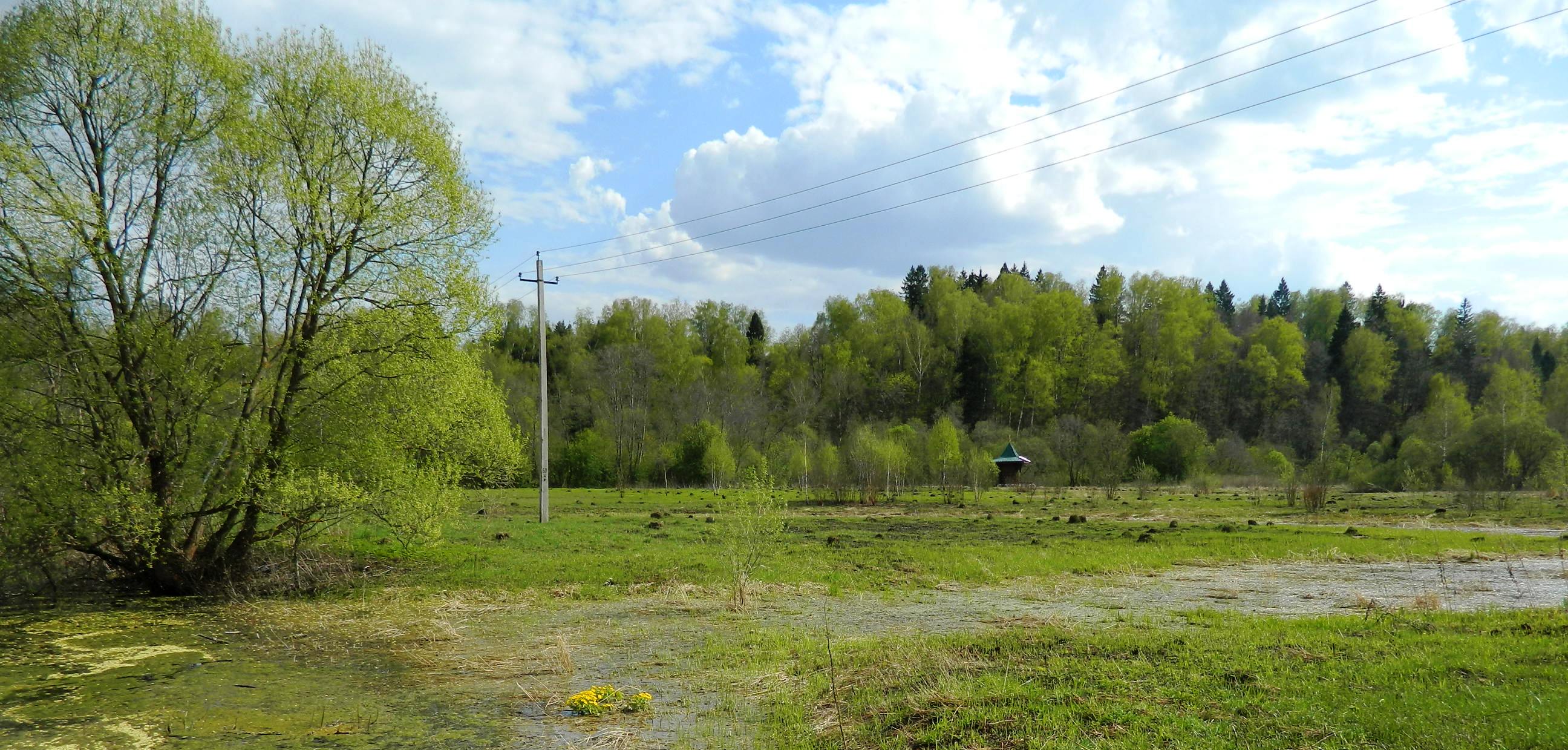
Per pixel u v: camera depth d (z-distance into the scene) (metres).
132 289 17.67
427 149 20.02
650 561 22.05
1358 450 80.44
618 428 77.12
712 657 12.36
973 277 135.88
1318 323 116.00
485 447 22.59
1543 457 54.41
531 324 101.31
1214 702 8.42
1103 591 18.19
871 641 12.74
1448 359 96.06
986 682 9.50
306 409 18.67
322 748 8.95
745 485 21.88
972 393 96.12
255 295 18.45
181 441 17.62
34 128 17.22
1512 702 7.82
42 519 16.31
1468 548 25.86
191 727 9.70
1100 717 8.17
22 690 11.27
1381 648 10.42
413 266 19.81
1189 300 101.31
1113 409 95.75
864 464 53.91
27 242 16.47
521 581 19.42
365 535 26.91
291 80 19.00
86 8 17.42
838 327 104.62
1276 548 25.36
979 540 28.50
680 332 96.69
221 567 19.09
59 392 17.14
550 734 9.20
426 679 11.62
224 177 17.77
